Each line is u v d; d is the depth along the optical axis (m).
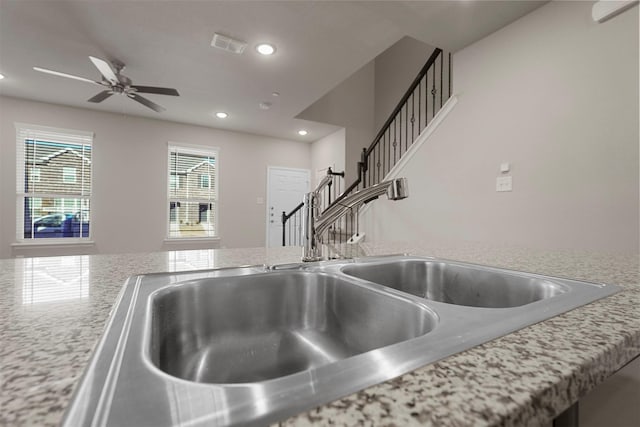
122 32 2.53
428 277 1.08
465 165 2.85
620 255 1.19
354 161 5.30
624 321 0.43
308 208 1.02
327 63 3.04
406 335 0.54
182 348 0.65
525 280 0.79
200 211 5.17
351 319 0.71
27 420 0.21
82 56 2.88
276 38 2.64
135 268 0.84
